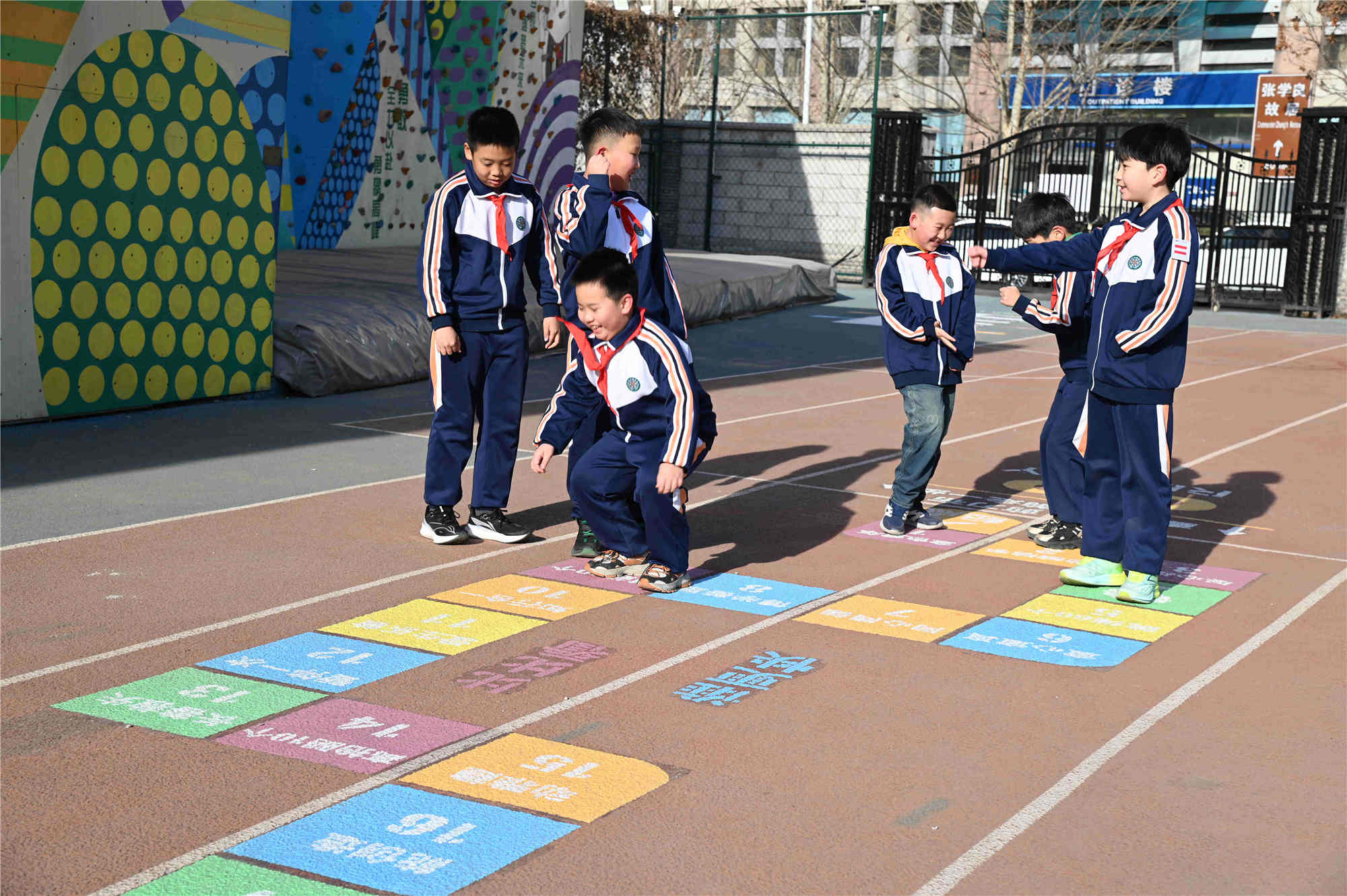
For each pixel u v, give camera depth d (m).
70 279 8.84
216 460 7.89
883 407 10.82
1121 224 5.34
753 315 18.77
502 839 3.21
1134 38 43.19
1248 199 22.83
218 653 4.55
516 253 6.16
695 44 34.50
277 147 10.34
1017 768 3.72
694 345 15.03
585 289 5.09
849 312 19.62
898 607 5.30
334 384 10.59
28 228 8.52
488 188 6.09
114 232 9.08
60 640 4.64
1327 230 20.31
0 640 4.62
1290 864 3.19
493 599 5.30
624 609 5.21
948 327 6.32
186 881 2.96
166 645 4.62
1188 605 5.43
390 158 18.03
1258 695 4.37
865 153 24.94
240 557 5.80
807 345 15.31
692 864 3.10
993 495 7.61
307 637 4.74
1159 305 5.17
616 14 26.95
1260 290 22.23
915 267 6.29
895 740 3.91
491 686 4.29
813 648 4.77
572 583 5.57
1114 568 5.62
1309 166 20.33
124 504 6.71
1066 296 6.04
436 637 4.79
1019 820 3.39
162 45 9.21
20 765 3.59
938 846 3.23
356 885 2.96
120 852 3.11
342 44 16.91
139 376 9.44
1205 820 3.42
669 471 5.07
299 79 16.36
